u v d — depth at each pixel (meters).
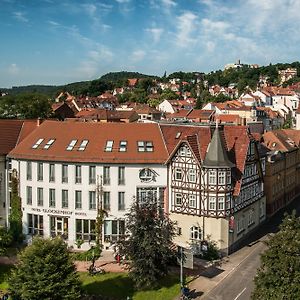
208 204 60.38
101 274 54.44
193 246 61.31
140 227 49.34
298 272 35.19
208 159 60.00
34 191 64.88
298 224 37.59
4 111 117.94
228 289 50.91
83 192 62.75
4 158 67.38
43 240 44.56
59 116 136.50
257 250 62.72
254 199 70.31
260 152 73.69
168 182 63.09
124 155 62.34
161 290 51.22
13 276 43.25
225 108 181.88
